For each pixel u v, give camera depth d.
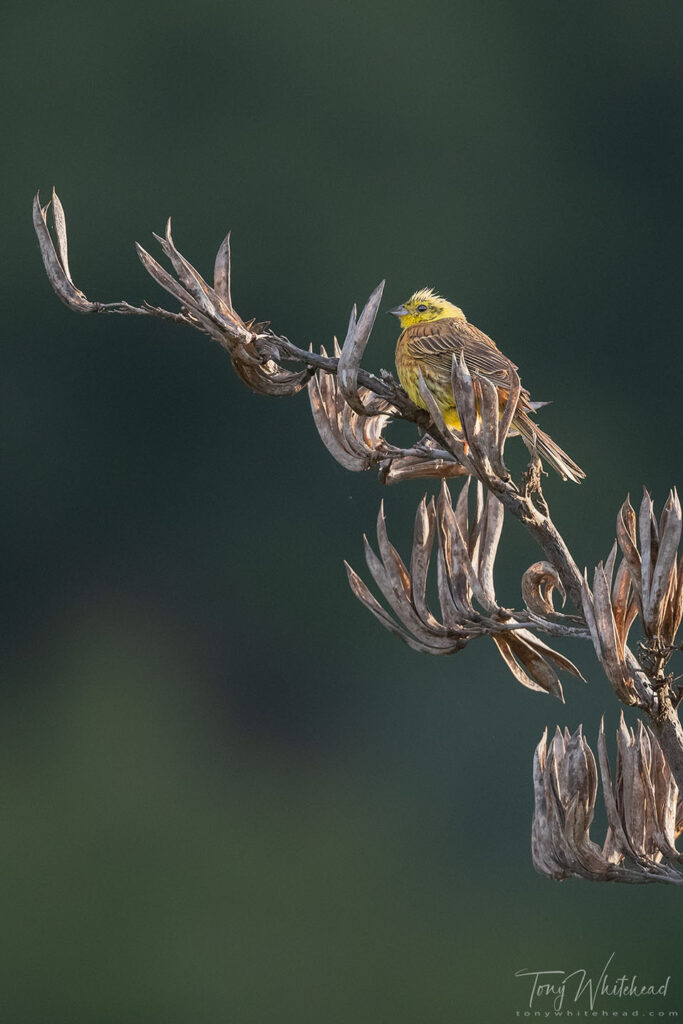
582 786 10.62
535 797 10.65
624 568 10.59
